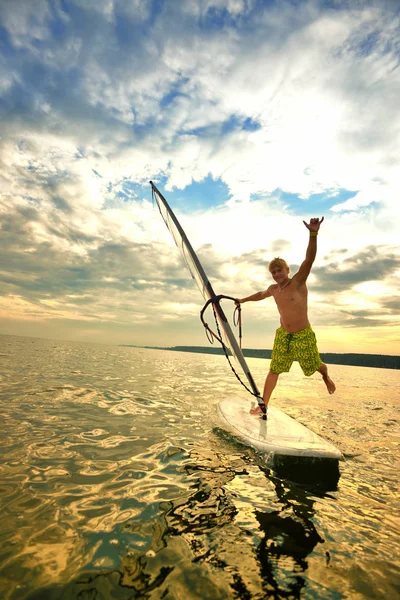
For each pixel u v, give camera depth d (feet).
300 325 13.69
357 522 6.79
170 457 9.94
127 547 5.49
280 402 22.21
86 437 11.42
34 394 18.19
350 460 10.83
